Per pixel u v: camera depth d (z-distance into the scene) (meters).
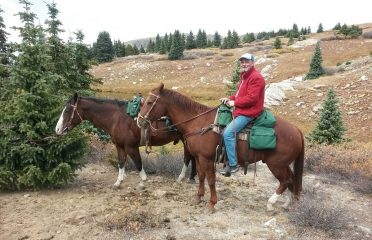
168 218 6.36
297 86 35.50
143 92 55.06
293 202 6.79
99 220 6.29
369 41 80.00
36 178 7.80
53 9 12.65
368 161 10.53
